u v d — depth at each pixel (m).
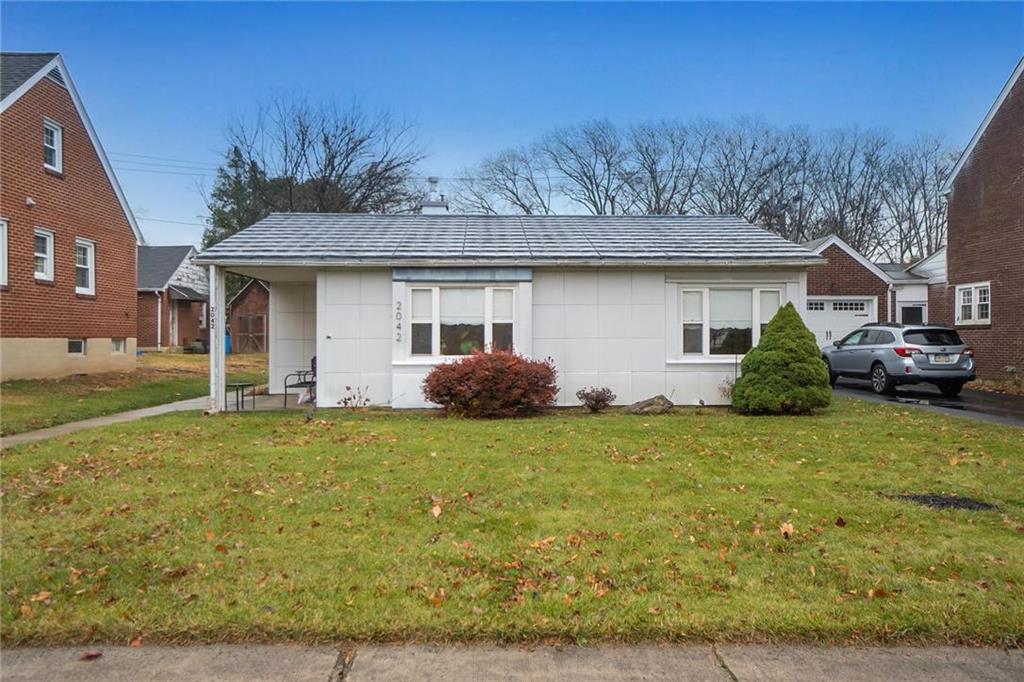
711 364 12.12
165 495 5.65
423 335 11.73
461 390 10.31
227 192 34.59
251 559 4.18
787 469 6.66
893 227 40.59
